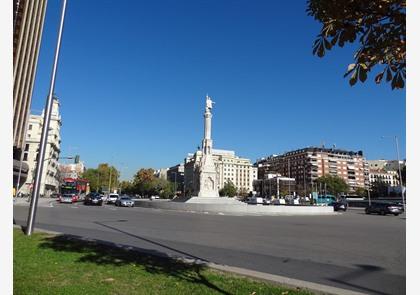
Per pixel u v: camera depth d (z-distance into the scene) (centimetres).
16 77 4138
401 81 427
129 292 628
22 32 4097
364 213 4956
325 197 10412
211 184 4481
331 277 827
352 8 446
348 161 16662
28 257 890
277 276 763
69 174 14675
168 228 1884
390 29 437
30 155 9912
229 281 716
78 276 724
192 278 738
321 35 461
